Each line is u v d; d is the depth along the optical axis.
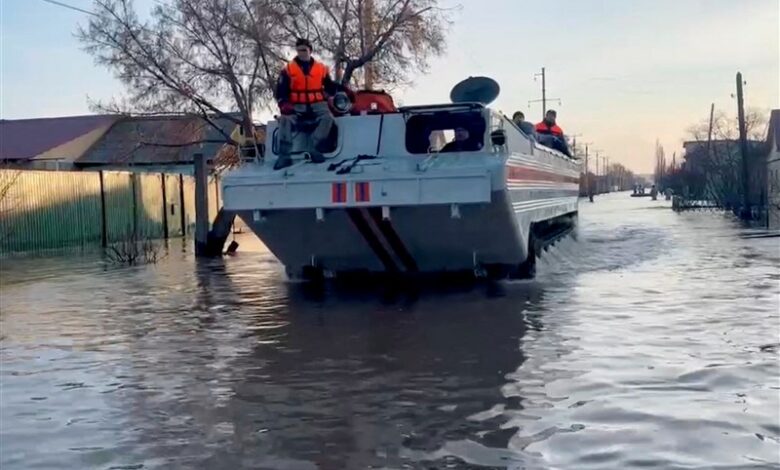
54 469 4.72
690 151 73.38
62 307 11.22
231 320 9.63
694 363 6.74
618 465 4.50
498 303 10.20
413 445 4.94
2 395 6.38
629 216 37.88
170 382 6.66
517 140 12.44
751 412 5.38
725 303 9.82
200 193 19.64
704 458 4.57
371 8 20.34
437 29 21.06
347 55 20.48
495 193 10.21
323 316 9.70
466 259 11.88
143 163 34.41
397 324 8.98
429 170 10.30
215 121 24.27
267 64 19.83
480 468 4.52
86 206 24.84
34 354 7.96
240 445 5.04
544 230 15.15
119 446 5.09
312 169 10.84
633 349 7.32
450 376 6.56
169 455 4.89
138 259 19.09
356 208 10.60
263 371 6.94
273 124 11.70
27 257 20.45
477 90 12.94
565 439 4.95
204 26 19.98
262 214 10.94
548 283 12.05
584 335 8.02
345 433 5.21
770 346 7.36
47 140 42.44
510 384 6.25
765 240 20.23
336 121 11.60
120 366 7.32
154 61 20.14
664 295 10.60
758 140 56.09
